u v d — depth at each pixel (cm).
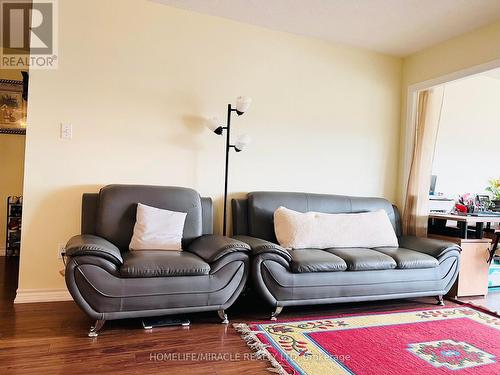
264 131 343
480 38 322
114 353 196
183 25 312
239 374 180
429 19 310
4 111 426
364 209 353
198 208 294
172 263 225
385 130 395
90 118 287
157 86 306
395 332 241
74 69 282
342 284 269
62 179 281
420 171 374
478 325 259
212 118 307
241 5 301
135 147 301
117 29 293
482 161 499
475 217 339
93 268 209
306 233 297
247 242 266
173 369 183
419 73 381
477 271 338
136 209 273
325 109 367
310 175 362
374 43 366
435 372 189
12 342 204
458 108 480
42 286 277
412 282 291
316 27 336
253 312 271
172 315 254
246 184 338
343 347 215
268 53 343
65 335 216
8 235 415
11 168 432
